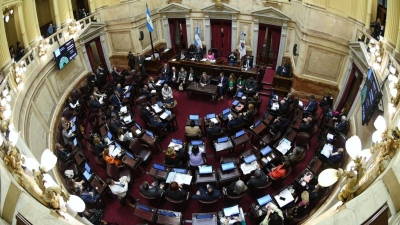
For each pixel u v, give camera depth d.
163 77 14.88
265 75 15.22
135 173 10.15
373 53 9.10
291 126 10.66
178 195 8.26
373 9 10.12
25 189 4.27
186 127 10.86
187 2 15.97
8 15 10.91
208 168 9.01
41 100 11.02
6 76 8.80
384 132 4.77
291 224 7.68
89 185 8.97
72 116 12.32
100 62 15.95
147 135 10.82
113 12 15.37
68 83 13.36
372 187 3.59
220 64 15.08
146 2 15.77
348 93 11.61
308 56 12.81
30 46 11.57
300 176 8.55
